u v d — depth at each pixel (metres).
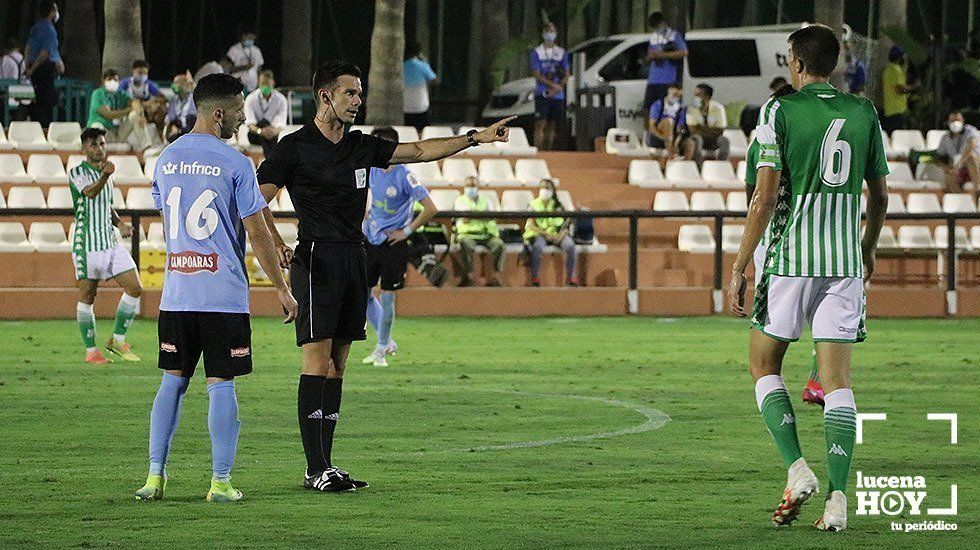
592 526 20.73
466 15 118.12
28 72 78.25
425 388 38.06
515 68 112.12
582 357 46.66
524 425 31.23
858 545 19.62
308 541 19.64
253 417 32.22
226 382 22.31
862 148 20.75
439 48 116.88
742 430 30.50
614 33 119.81
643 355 47.44
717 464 26.16
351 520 21.06
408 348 49.34
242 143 73.88
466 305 63.75
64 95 84.56
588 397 36.31
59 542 19.45
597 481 24.38
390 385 38.69
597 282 70.81
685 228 73.81
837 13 87.19
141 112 74.00
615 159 81.75
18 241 66.50
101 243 43.06
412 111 85.38
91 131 43.06
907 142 90.00
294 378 39.88
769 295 21.02
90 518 21.08
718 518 21.36
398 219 42.28
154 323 57.94
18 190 68.81
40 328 55.38
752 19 124.06
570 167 81.06
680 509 21.98
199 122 22.27
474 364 44.31
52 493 23.05
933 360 46.66
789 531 20.48
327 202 23.50
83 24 94.69
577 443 28.64
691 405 34.78
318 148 23.52
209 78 22.16
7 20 104.44
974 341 53.94
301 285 23.45
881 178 21.36
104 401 34.94
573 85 90.00
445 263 67.25
